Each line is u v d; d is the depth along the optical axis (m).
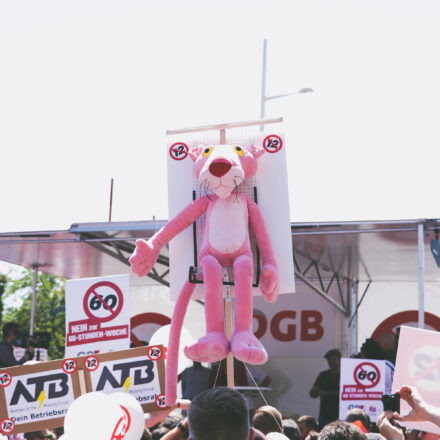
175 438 3.91
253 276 4.18
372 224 9.12
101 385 4.52
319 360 14.34
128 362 4.55
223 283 4.06
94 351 5.45
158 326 14.73
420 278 8.72
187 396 10.16
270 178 4.36
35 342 10.28
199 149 4.34
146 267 4.24
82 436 3.48
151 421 4.49
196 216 4.30
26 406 4.50
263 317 14.66
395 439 3.34
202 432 2.54
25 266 12.91
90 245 10.73
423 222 8.85
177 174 4.44
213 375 10.16
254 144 4.43
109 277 5.52
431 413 3.28
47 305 37.78
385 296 14.49
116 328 5.45
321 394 10.84
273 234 4.30
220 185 4.07
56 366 4.54
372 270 13.28
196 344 3.87
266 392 14.18
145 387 4.52
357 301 14.48
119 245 11.04
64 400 4.51
